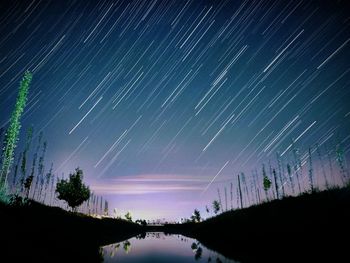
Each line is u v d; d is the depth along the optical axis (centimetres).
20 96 2647
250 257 1218
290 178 5038
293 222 1361
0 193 1623
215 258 1322
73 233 1878
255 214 2134
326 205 1292
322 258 899
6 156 2372
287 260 998
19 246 953
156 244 2388
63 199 3900
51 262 948
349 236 933
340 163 4434
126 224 7125
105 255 1425
